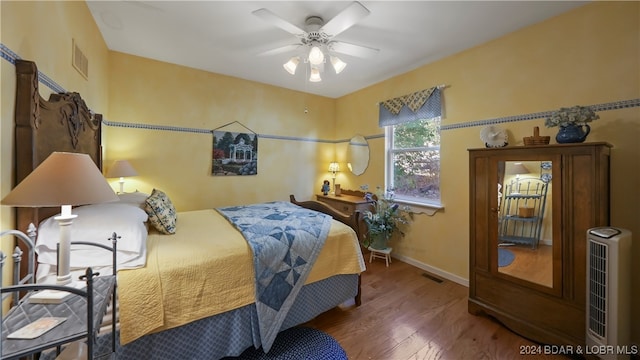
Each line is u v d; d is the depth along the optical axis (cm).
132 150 297
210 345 152
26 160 120
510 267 198
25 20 124
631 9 176
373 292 256
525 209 191
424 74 312
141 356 132
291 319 185
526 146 187
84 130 190
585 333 162
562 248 173
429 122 320
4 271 113
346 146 436
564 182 172
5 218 113
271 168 397
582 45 196
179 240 177
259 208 283
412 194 342
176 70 320
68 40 172
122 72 289
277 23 190
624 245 148
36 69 123
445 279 287
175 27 235
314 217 236
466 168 272
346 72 336
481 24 223
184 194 330
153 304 130
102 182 108
